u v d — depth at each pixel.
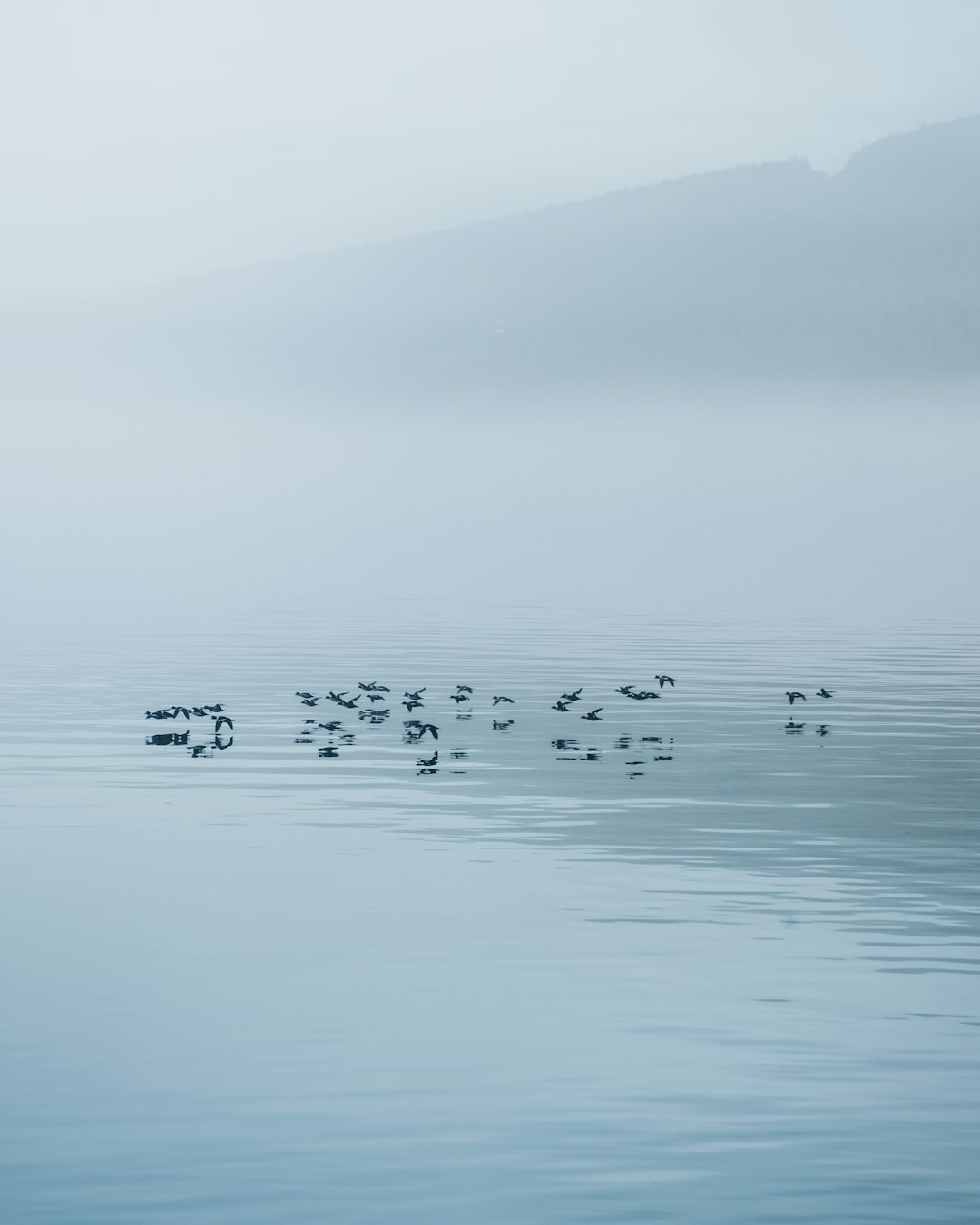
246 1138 16.22
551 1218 14.70
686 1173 15.52
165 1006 19.73
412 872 26.41
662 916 23.73
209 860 27.16
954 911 24.09
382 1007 19.77
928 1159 15.82
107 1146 16.05
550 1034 18.88
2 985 20.50
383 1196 15.08
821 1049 18.45
